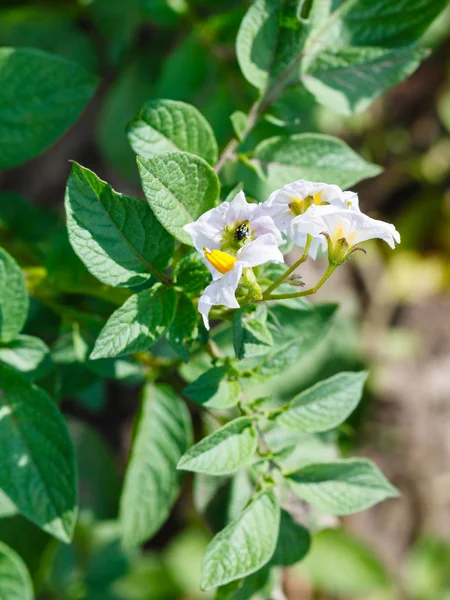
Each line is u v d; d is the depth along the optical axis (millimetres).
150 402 453
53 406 405
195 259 378
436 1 412
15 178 681
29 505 402
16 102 438
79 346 443
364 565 672
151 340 370
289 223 367
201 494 445
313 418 393
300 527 416
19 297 398
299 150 411
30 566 549
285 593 696
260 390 556
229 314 383
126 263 372
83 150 687
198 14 538
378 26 416
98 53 611
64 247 446
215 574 369
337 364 651
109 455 578
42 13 581
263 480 388
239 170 454
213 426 475
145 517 458
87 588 591
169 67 523
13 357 409
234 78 521
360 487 393
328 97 417
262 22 404
